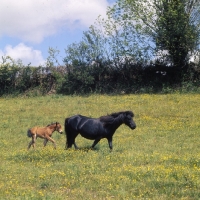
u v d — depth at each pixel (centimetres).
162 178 1236
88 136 1777
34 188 1220
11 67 4159
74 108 3012
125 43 3856
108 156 1576
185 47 3741
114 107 2970
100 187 1189
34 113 2895
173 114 2639
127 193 1123
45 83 4128
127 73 4006
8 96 4084
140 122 2441
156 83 3881
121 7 3806
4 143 2036
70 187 1209
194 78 3841
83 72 3959
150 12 3747
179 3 3644
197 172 1264
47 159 1565
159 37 3762
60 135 2205
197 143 1905
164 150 1759
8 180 1301
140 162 1490
